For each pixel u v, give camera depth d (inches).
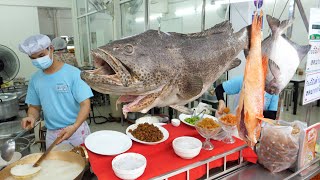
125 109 21.3
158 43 21.6
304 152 48.5
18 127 71.4
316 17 45.2
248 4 69.9
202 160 46.3
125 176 39.0
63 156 49.5
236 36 27.2
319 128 53.3
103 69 20.9
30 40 57.7
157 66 20.8
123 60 19.9
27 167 45.4
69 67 65.4
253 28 28.7
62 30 279.6
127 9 164.4
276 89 34.1
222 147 50.4
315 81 50.0
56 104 64.7
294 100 160.9
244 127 31.5
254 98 29.8
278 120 51.8
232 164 51.8
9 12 210.2
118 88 19.9
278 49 32.2
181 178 44.0
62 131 59.3
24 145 61.3
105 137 55.5
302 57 34.4
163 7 158.1
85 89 63.6
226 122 52.1
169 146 52.5
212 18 118.3
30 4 218.4
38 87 64.9
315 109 171.8
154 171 41.9
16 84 141.2
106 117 171.0
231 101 82.0
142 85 20.5
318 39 46.9
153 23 149.0
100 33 194.4
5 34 211.2
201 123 51.6
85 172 46.9
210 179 46.7
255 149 51.2
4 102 82.0
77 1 219.9
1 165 50.2
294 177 48.3
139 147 52.1
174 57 21.8
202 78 23.8
